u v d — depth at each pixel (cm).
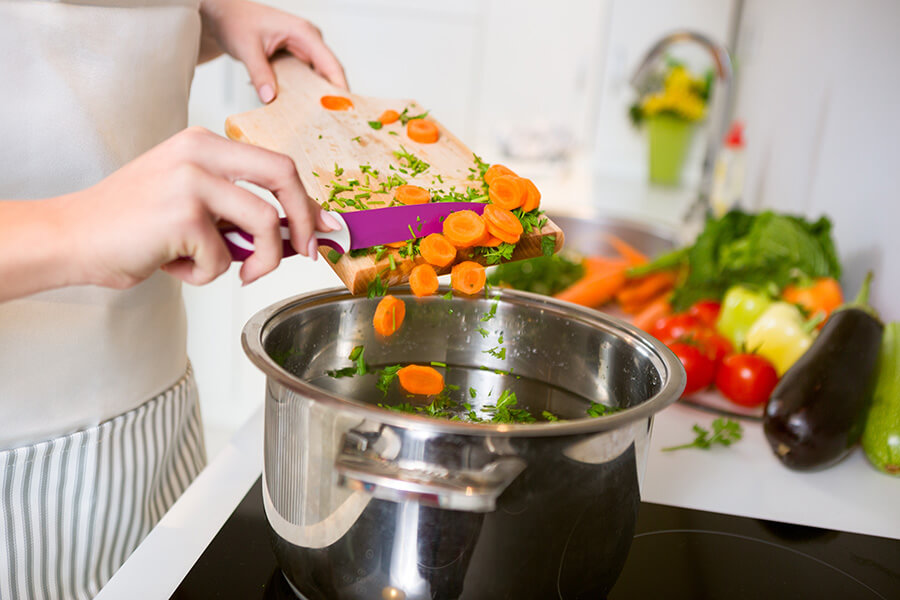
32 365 75
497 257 65
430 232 63
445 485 45
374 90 248
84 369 79
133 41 79
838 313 93
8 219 43
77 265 43
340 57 244
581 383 73
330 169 72
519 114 250
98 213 43
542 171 226
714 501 79
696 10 229
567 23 238
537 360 75
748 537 72
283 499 53
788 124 161
